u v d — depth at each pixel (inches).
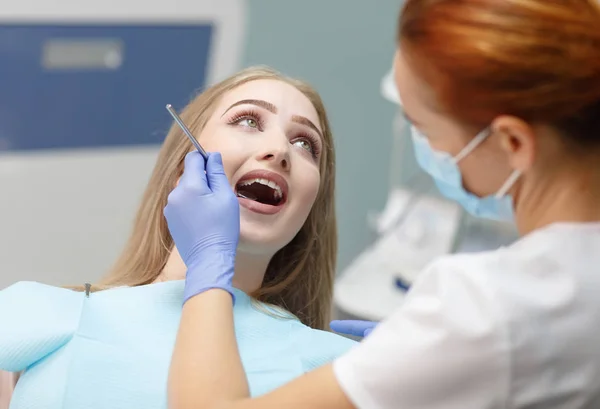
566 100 32.1
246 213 48.2
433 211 92.7
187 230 42.2
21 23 76.2
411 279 83.0
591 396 33.2
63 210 86.3
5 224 84.6
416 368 32.7
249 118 50.9
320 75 100.3
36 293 47.4
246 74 53.9
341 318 82.5
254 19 95.5
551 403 32.7
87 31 79.4
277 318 48.9
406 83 34.6
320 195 54.8
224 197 42.9
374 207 106.6
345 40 99.5
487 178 35.4
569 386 32.7
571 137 33.0
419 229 90.5
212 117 51.9
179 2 82.4
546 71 31.9
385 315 79.8
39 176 83.9
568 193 34.1
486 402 32.5
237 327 46.9
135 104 84.8
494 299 32.4
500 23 32.3
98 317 45.6
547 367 32.4
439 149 35.5
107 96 83.0
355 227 106.7
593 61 32.0
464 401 32.7
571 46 31.9
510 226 91.5
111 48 81.4
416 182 95.0
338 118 102.3
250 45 96.7
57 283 89.0
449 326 32.5
